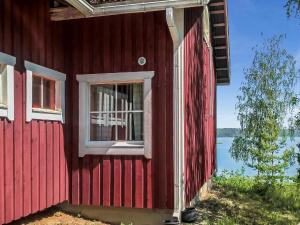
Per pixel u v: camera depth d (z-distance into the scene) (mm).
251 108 12359
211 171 12383
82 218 6633
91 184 6645
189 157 7242
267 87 12148
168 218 6293
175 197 6176
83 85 6703
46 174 6043
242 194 10898
